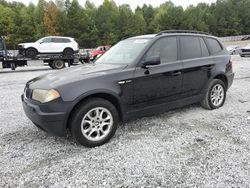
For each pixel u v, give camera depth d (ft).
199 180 10.34
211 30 297.53
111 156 12.48
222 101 20.10
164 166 11.43
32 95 13.46
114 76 14.01
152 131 15.51
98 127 13.66
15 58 59.41
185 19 273.75
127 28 239.91
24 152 13.20
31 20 221.87
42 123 12.73
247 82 31.89
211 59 18.93
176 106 17.06
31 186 10.28
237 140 13.92
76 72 14.53
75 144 14.02
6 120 18.40
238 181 10.19
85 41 215.31
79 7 216.33
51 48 66.08
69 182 10.47
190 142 13.82
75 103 12.73
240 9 313.73
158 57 14.62
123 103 14.33
